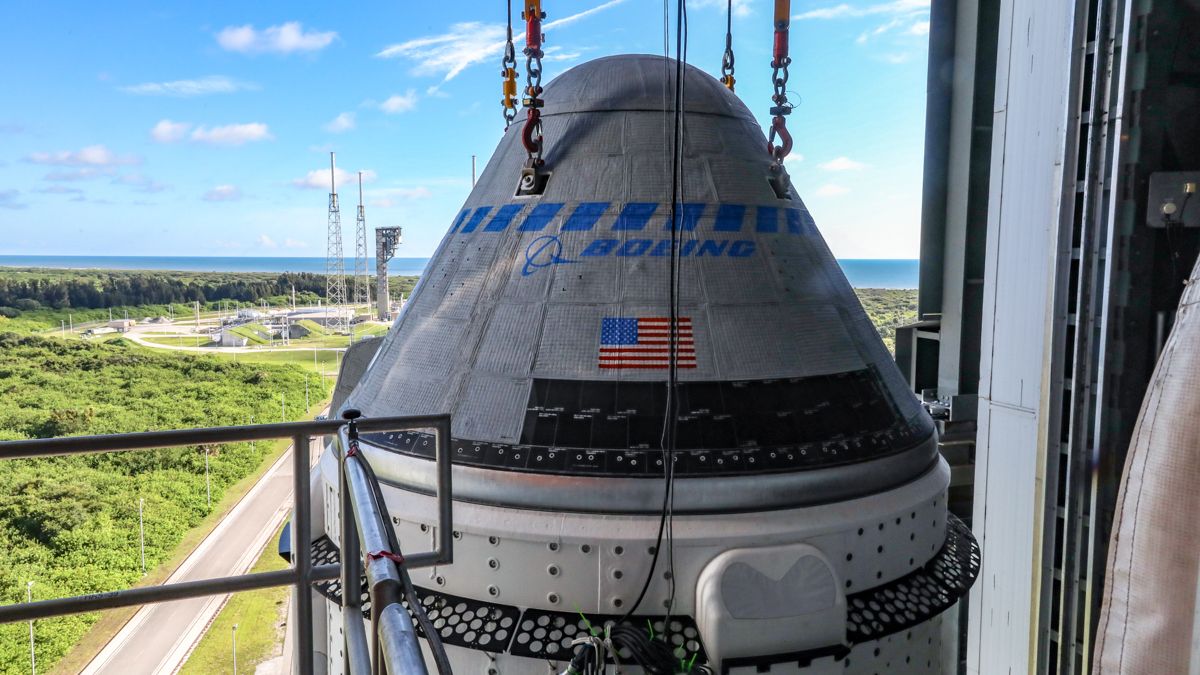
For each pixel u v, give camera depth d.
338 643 8.86
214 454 75.12
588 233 8.93
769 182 9.91
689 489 7.60
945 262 14.48
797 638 7.21
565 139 9.76
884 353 9.91
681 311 8.45
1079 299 7.82
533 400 8.12
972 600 10.88
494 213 9.79
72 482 59.69
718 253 8.88
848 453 8.28
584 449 7.80
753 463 7.80
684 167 9.37
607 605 7.45
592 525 7.46
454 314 9.22
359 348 12.49
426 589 8.00
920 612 8.09
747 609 7.14
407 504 8.02
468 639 7.42
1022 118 9.62
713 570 7.28
